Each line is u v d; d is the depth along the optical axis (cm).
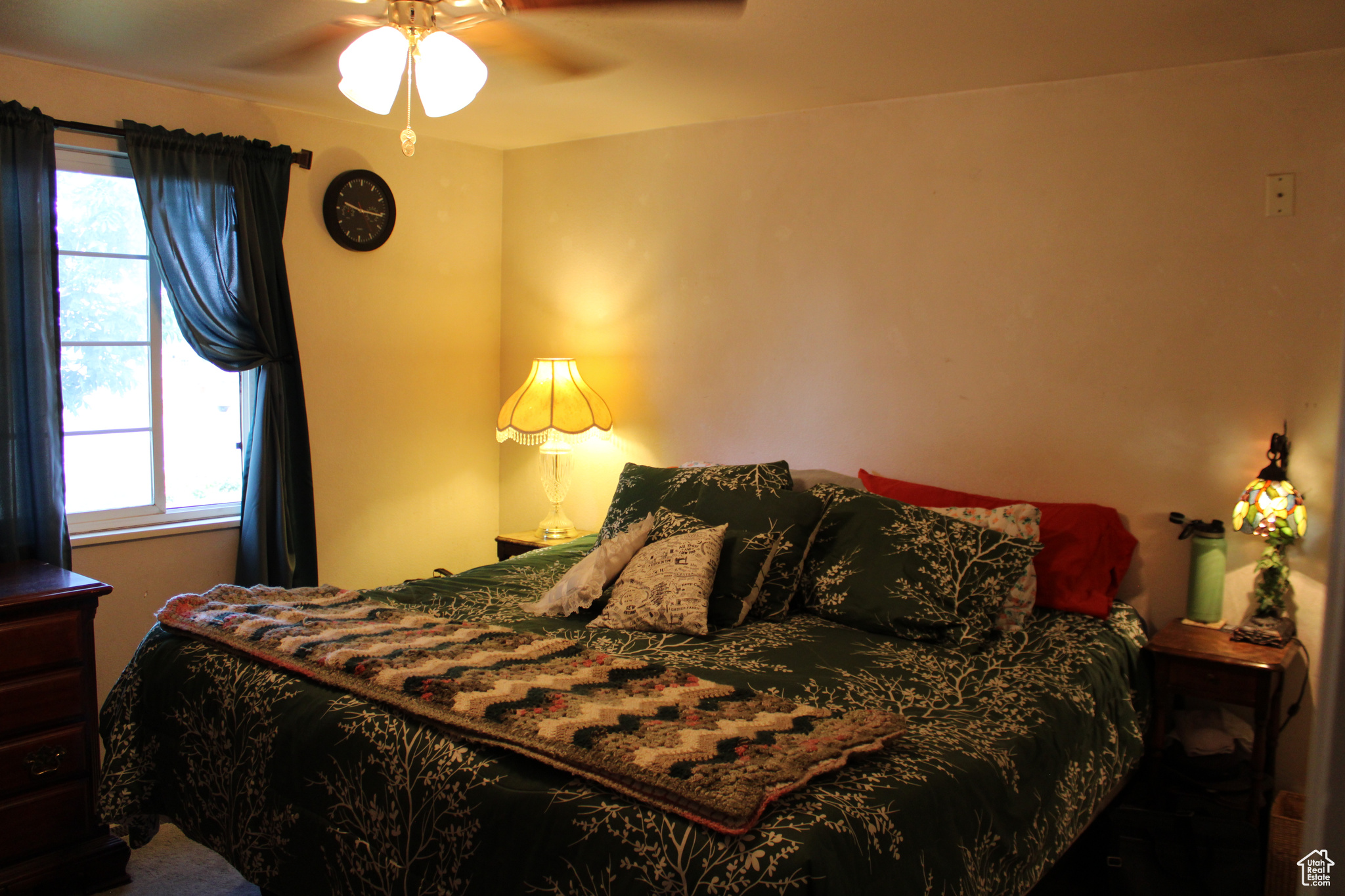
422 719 184
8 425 296
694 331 391
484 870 159
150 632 250
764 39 265
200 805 218
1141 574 297
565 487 412
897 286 337
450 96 211
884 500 290
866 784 162
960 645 249
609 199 412
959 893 163
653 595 262
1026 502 312
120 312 339
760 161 366
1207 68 276
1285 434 271
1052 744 202
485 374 454
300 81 325
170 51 289
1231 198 276
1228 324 279
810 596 283
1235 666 247
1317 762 36
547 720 174
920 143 328
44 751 249
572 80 313
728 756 160
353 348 399
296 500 371
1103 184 296
